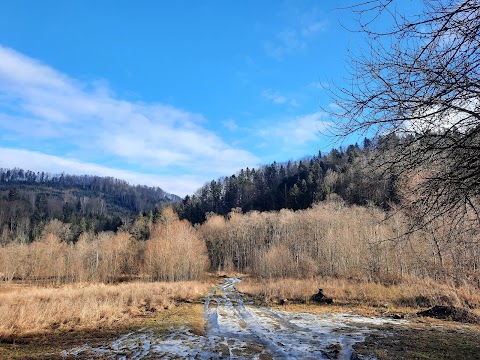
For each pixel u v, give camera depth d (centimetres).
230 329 1308
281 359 862
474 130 334
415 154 372
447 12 305
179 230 5794
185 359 870
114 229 10606
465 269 2219
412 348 911
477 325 1323
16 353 951
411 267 2953
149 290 2942
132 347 1005
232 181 11625
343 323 1412
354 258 3756
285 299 2209
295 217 6400
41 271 5316
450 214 399
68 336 1180
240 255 7131
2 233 8375
